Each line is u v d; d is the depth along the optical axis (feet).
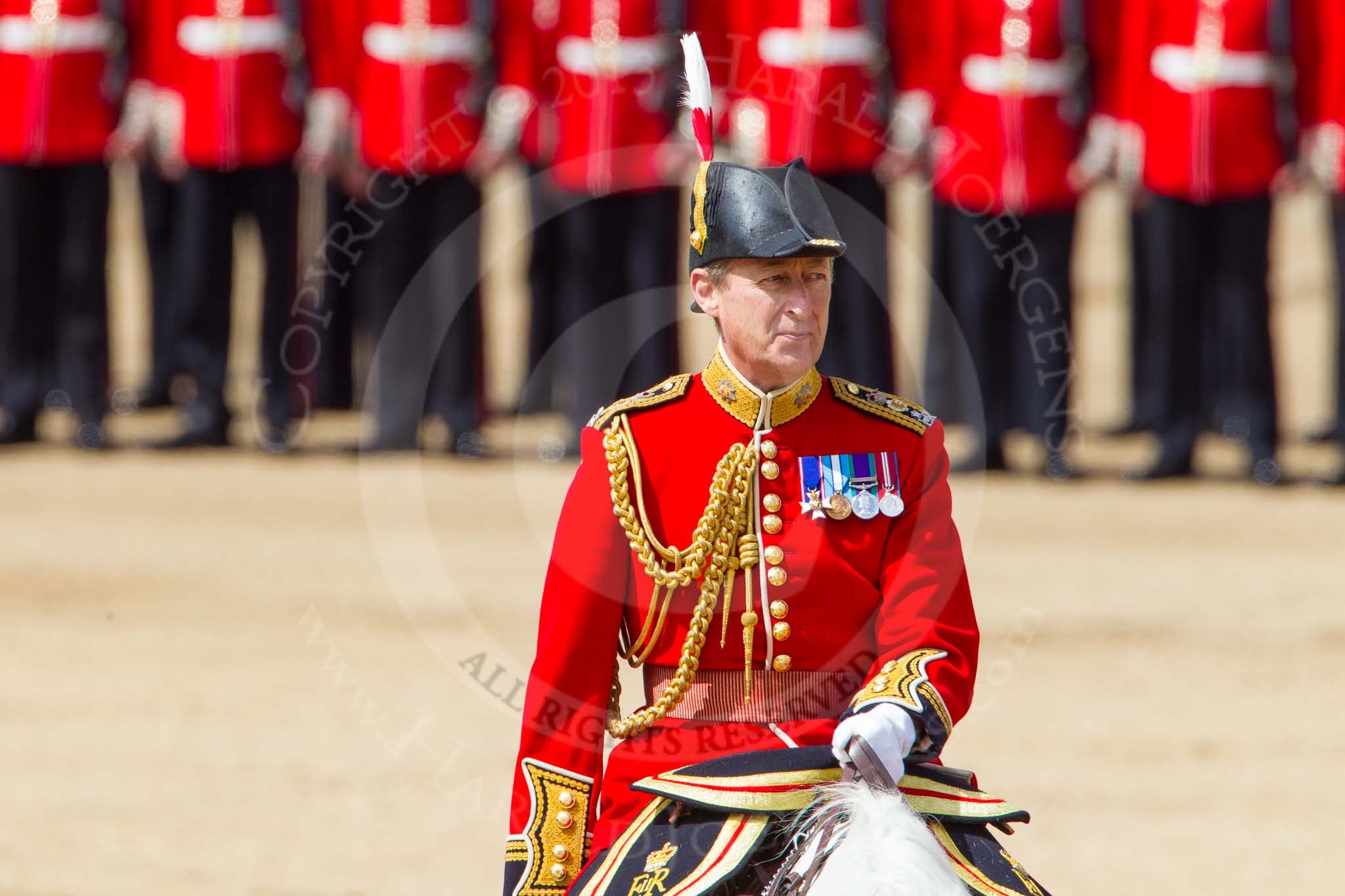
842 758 35.45
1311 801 78.18
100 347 142.31
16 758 82.17
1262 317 134.10
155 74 138.62
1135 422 149.07
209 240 139.44
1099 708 89.66
